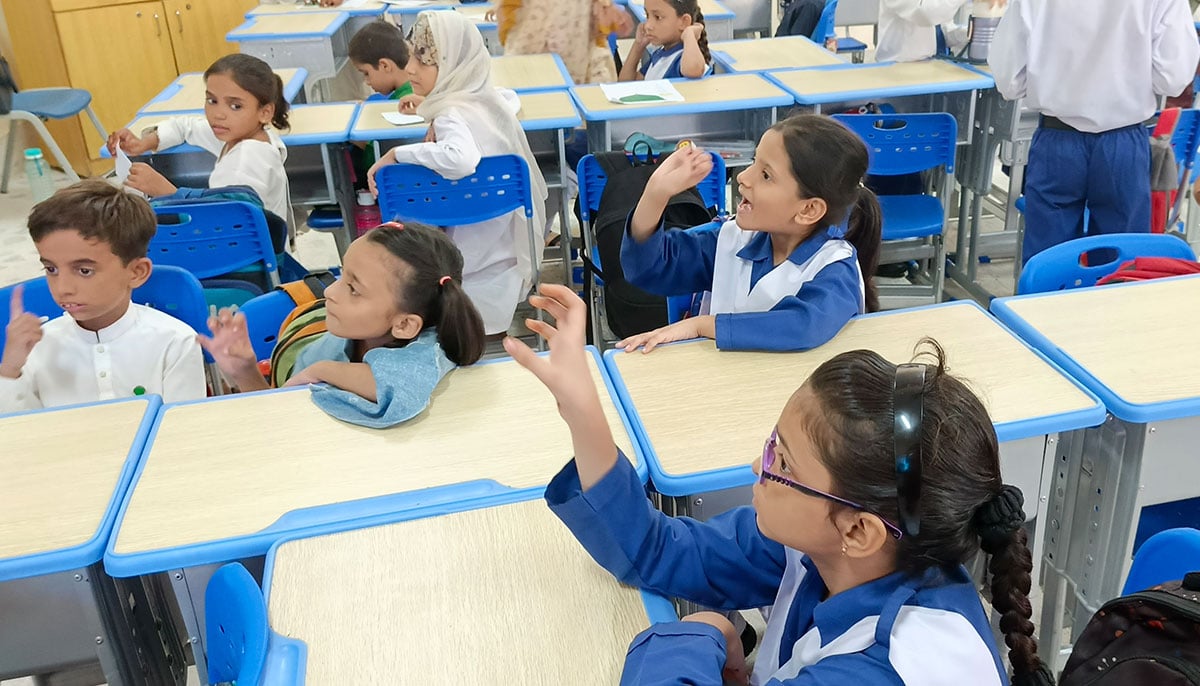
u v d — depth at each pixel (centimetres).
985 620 85
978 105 354
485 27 494
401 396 142
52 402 186
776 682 84
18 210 497
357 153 362
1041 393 142
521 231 318
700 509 130
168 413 148
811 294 162
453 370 157
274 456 135
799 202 163
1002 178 468
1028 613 82
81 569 117
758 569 111
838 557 88
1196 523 166
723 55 413
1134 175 299
